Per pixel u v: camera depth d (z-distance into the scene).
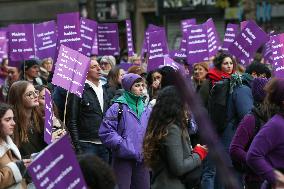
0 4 49.25
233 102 12.04
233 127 12.06
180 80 4.92
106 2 44.91
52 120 10.08
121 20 44.53
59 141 5.84
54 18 47.00
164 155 8.84
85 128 13.11
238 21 41.03
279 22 40.38
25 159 8.97
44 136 9.71
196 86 16.36
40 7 47.59
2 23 49.28
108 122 11.69
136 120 11.67
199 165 8.98
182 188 8.95
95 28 17.23
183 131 8.88
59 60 11.34
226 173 4.92
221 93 12.12
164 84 11.06
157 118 8.85
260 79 9.45
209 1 42.75
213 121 12.20
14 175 8.44
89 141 13.10
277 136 8.00
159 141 8.80
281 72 13.56
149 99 14.62
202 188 13.05
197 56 18.06
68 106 12.88
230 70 13.54
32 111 10.13
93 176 5.86
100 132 11.73
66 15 15.30
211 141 4.89
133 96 11.72
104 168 5.93
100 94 13.32
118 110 11.71
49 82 16.52
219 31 42.88
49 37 17.08
